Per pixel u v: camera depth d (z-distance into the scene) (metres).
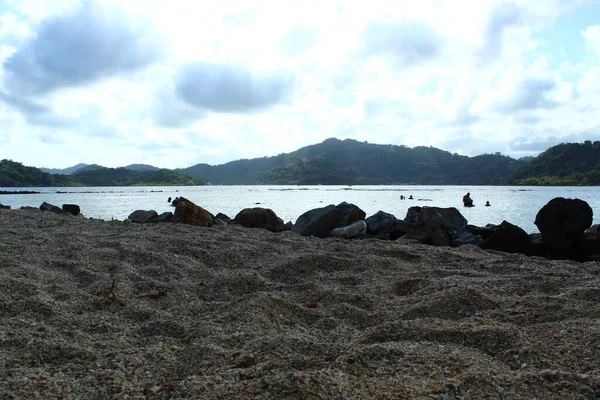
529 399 2.41
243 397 2.41
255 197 65.00
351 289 4.91
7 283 4.55
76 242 7.03
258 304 4.11
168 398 2.50
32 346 3.09
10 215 12.45
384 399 2.39
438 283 4.93
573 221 10.27
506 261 6.88
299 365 2.82
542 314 3.89
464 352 3.07
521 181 157.88
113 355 3.04
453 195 72.44
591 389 2.47
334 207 14.41
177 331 3.68
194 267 5.96
